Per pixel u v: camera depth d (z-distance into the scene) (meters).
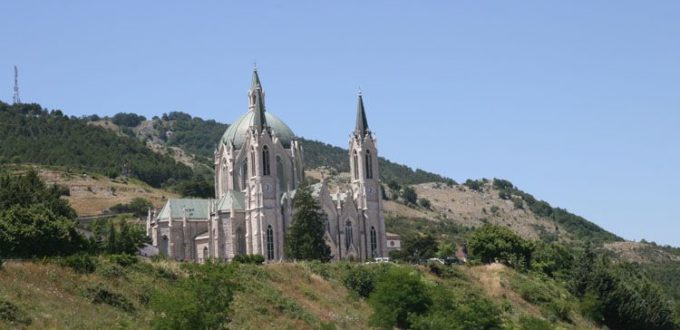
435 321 134.62
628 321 190.88
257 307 131.00
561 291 195.12
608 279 194.12
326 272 162.38
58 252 144.00
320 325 131.50
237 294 134.00
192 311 94.56
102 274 120.00
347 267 167.50
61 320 99.62
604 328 185.00
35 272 111.25
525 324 154.62
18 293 102.94
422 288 144.12
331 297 151.88
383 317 138.75
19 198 190.88
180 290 100.62
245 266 152.12
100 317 105.50
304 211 197.25
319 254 195.25
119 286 118.69
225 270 119.56
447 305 145.12
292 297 143.50
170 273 129.12
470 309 143.38
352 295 154.88
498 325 144.00
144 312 113.00
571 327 175.38
